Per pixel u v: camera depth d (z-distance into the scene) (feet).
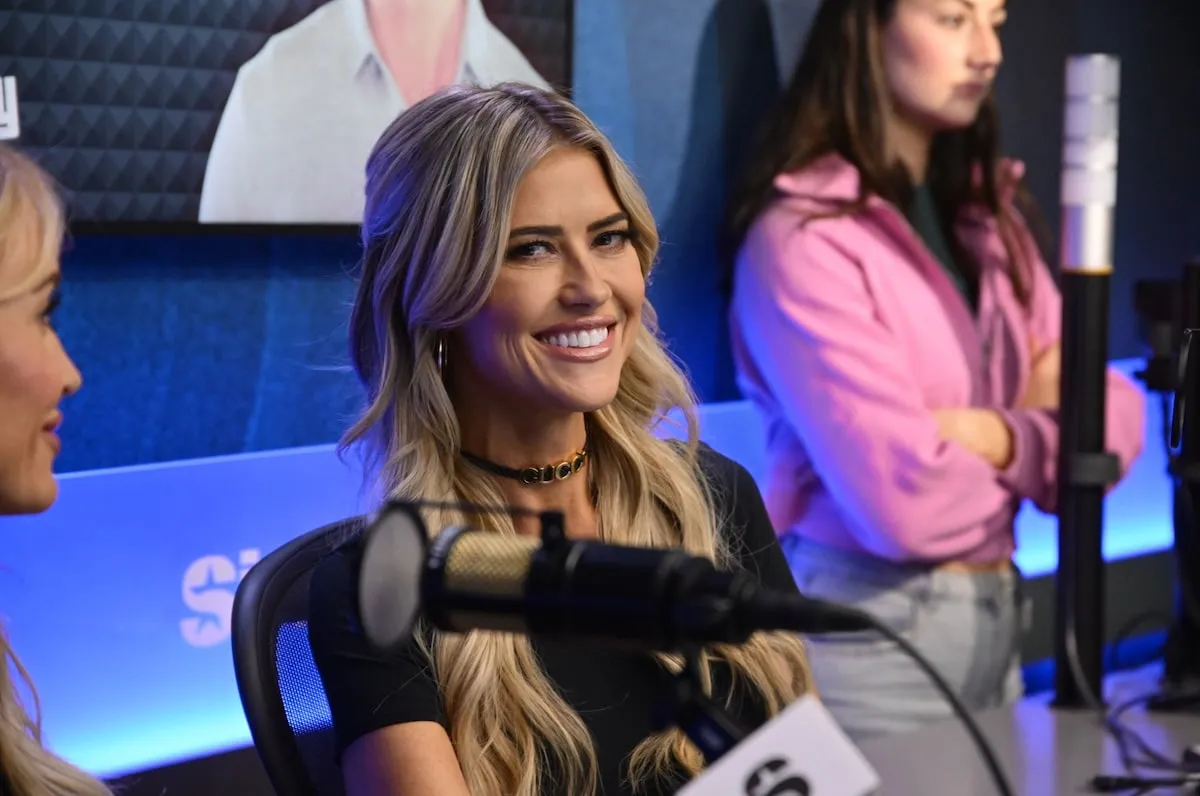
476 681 5.31
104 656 8.56
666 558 2.84
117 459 8.70
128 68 8.28
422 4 9.20
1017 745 7.05
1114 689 8.52
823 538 10.38
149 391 8.78
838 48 10.23
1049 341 11.33
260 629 5.39
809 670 6.16
